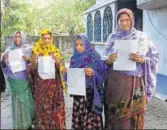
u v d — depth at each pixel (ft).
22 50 10.47
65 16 52.26
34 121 10.56
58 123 10.11
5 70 10.59
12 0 43.47
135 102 9.53
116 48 9.41
